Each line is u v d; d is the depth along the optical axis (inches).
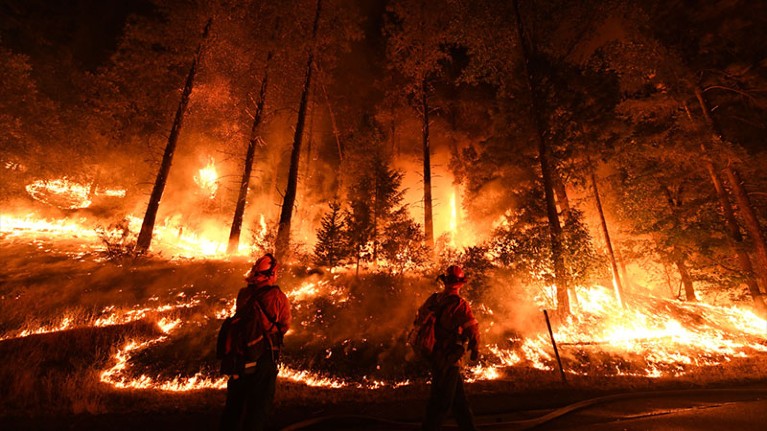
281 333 134.0
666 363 361.4
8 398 198.7
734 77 597.6
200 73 682.2
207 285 458.3
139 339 315.3
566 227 467.5
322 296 430.9
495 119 584.4
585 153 515.8
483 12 615.2
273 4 671.8
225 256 604.4
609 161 550.6
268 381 127.0
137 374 265.0
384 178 584.4
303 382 269.9
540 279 451.8
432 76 780.0
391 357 320.5
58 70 732.7
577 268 445.4
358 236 496.1
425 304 151.3
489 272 436.1
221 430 122.7
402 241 498.6
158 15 660.1
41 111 617.9
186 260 550.6
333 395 231.8
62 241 569.6
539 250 453.7
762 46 584.1
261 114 695.7
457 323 142.8
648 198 602.2
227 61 690.2
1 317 336.8
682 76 612.1
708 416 184.2
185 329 341.4
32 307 362.9
